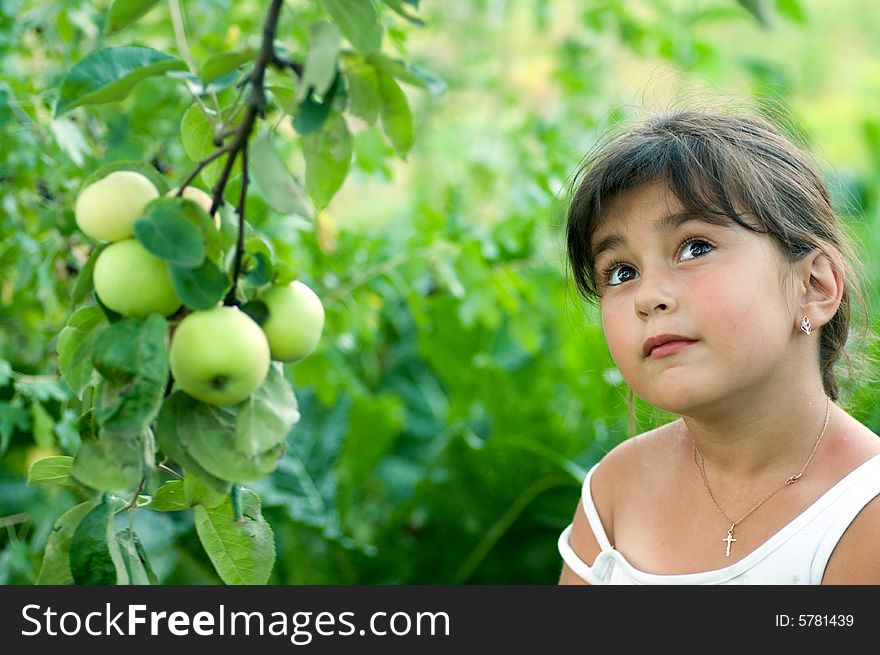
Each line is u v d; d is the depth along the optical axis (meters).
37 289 2.45
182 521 2.85
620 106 2.59
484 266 2.96
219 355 1.08
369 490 3.45
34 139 2.29
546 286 3.21
